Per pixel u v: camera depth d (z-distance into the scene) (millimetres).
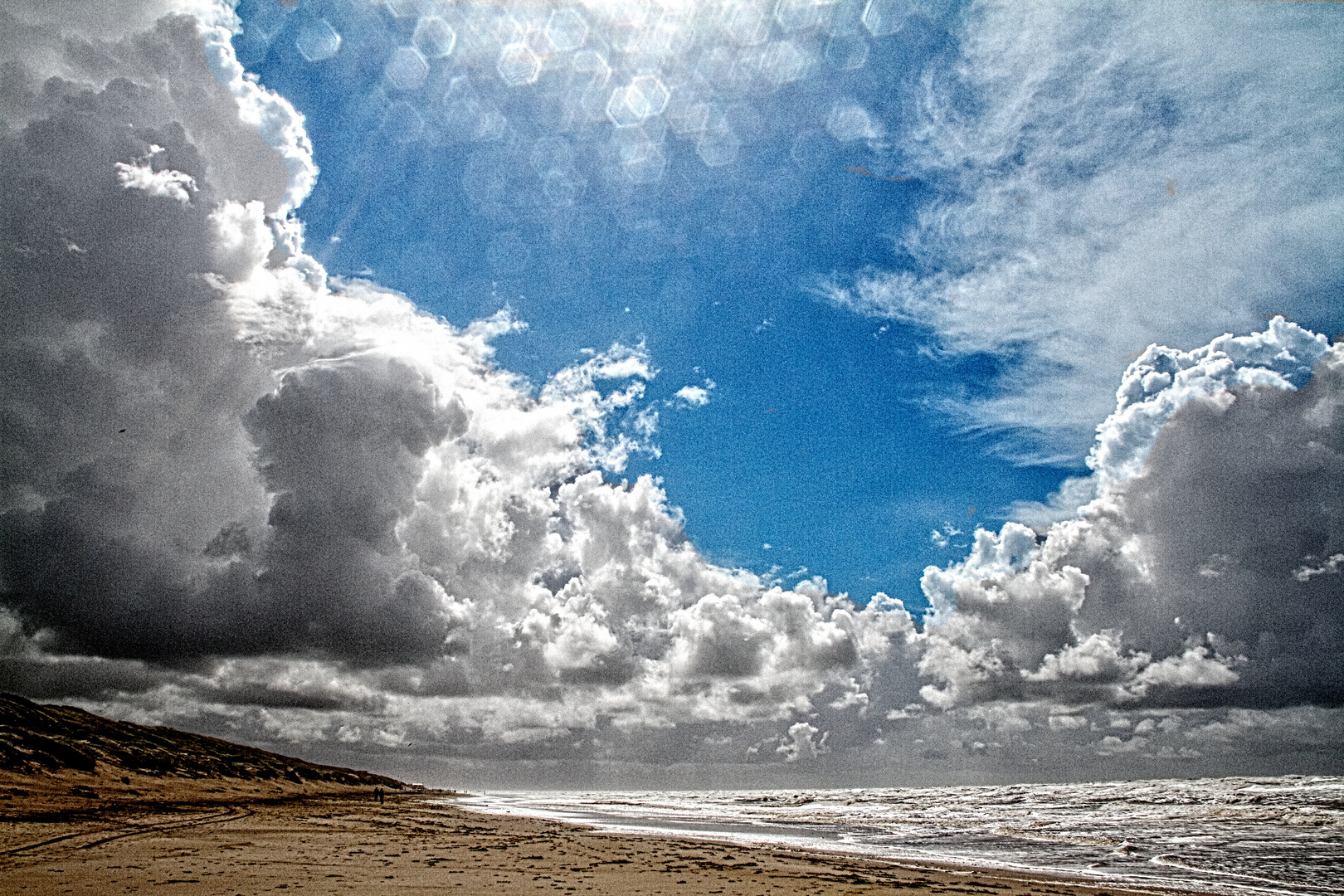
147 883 17812
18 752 44250
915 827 48656
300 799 57531
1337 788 61375
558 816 59062
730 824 52094
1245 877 27766
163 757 63156
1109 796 66312
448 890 17906
